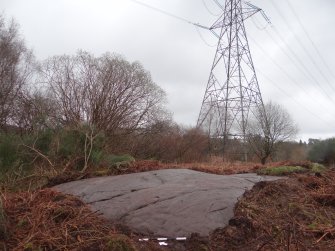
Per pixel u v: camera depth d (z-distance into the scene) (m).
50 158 9.33
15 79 21.94
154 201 5.82
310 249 4.86
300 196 6.66
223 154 23.52
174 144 16.38
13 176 8.55
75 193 6.77
